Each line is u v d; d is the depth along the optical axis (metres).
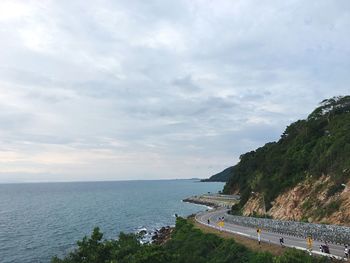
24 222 125.94
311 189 78.00
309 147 97.50
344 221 60.75
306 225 59.50
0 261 71.75
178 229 81.38
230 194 176.50
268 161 114.62
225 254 52.84
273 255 47.81
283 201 85.19
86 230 106.50
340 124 94.06
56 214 149.38
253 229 70.94
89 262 36.94
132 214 146.75
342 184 68.19
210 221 87.50
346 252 42.72
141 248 40.34
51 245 85.56
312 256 42.16
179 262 43.91
